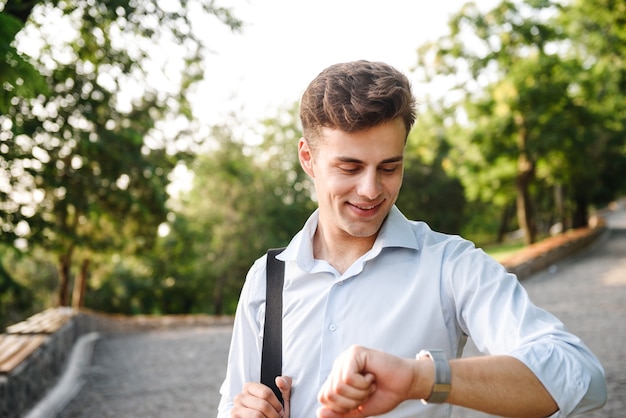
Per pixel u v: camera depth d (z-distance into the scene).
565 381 1.05
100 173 11.70
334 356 1.41
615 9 15.40
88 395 7.47
